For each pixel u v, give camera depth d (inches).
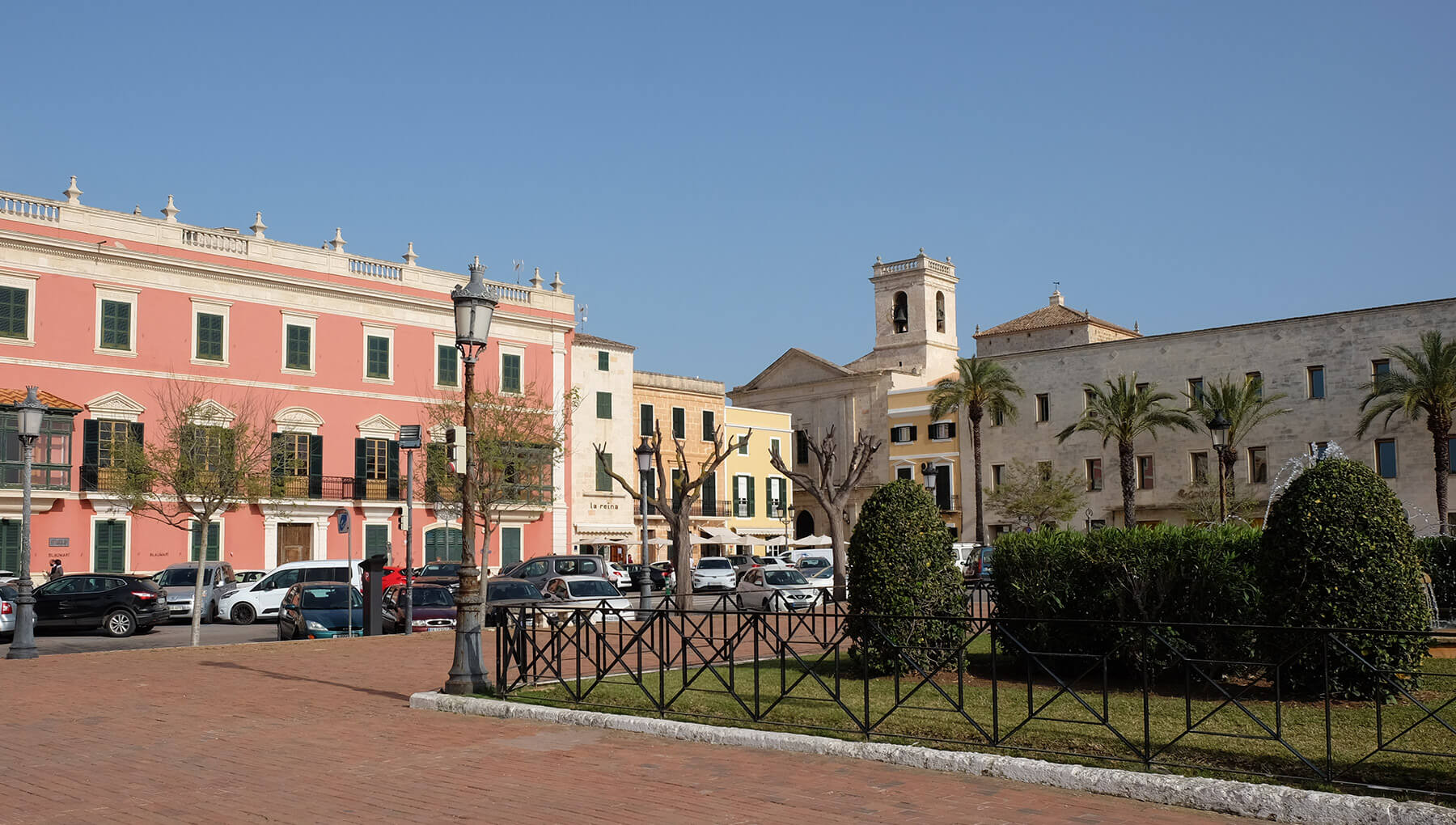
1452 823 298.8
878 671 595.2
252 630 1259.8
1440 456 1886.1
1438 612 719.1
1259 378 2249.0
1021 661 617.0
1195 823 324.5
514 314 2146.9
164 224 1755.7
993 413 2460.6
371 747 451.8
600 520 2396.7
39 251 1636.3
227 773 405.7
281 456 1793.8
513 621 569.9
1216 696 509.4
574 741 454.3
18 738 480.4
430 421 1988.2
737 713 480.1
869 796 356.2
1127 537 560.1
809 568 1913.1
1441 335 2058.3
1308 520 480.4
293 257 1892.2
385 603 1122.0
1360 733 416.8
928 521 594.2
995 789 364.2
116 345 1697.8
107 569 1662.2
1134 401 2149.4
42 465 1612.9
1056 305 3169.3
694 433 2728.8
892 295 3122.5
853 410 2989.7
